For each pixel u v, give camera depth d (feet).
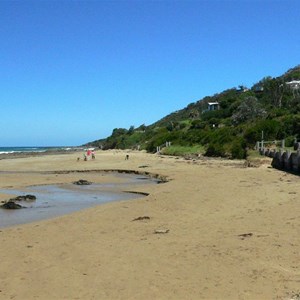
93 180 104.58
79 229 43.34
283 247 31.78
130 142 356.18
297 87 302.25
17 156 253.65
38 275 28.58
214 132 204.03
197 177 93.50
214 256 30.68
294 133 168.25
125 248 34.42
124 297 24.13
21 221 52.47
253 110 236.84
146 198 63.72
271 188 66.54
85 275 28.22
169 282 26.11
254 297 23.12
